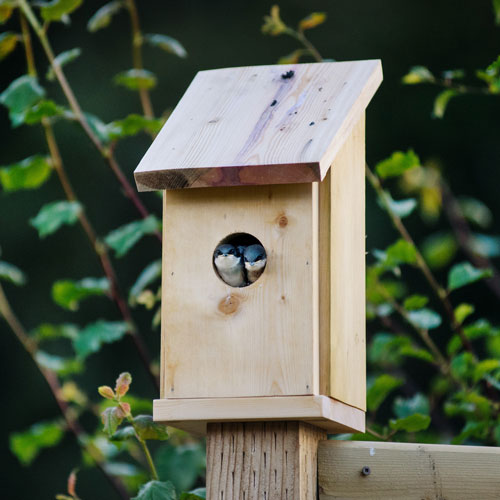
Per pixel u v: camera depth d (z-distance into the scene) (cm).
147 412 702
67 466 1315
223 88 582
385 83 1388
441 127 1352
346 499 511
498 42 1378
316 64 587
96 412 782
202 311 514
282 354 498
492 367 660
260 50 1474
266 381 498
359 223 587
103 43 1498
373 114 1370
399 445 514
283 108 550
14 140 1480
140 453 784
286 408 488
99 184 1434
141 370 1338
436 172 852
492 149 1332
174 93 1457
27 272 1448
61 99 1432
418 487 507
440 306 1162
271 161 499
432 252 832
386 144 1351
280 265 509
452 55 1391
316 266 512
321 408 484
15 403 1419
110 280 744
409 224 1206
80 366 777
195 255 522
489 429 666
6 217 1466
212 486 502
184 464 667
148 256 1408
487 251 835
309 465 507
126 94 1449
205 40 1493
